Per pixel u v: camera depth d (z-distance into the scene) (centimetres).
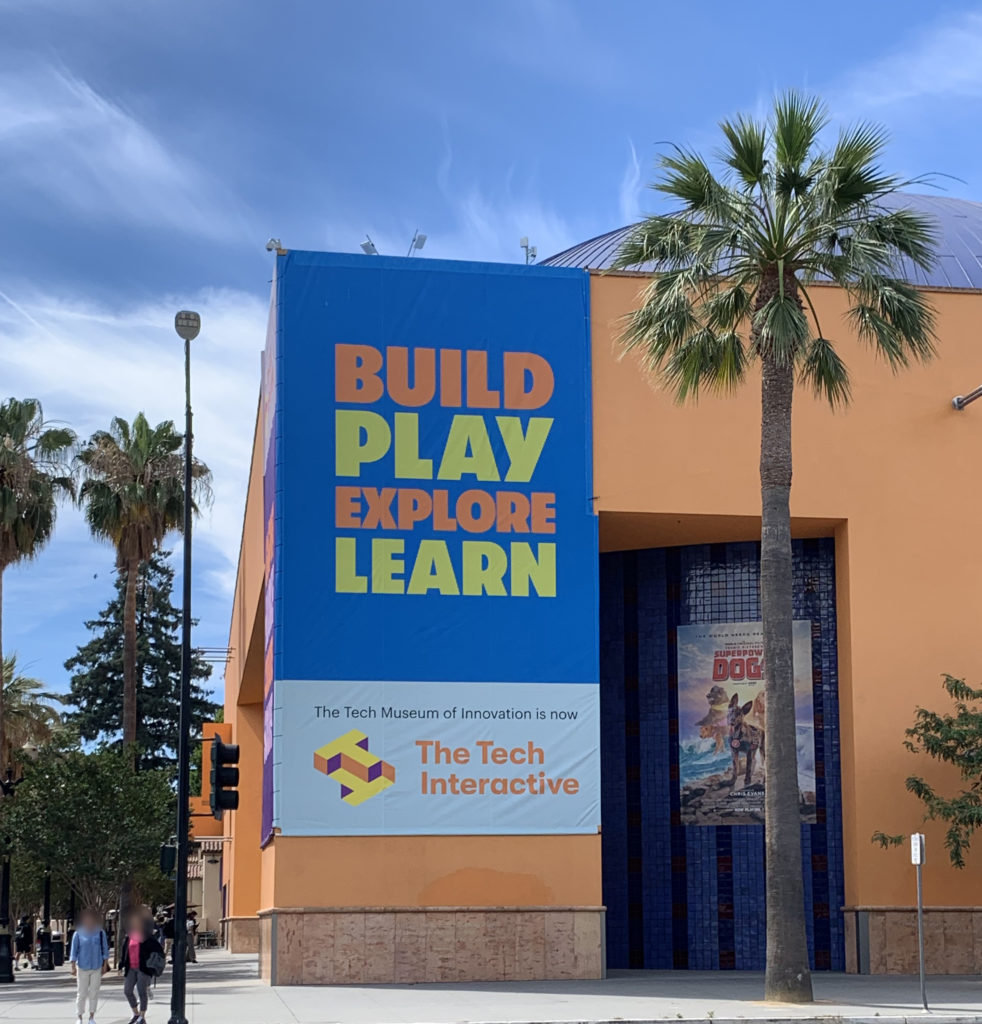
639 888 3086
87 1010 2392
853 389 3041
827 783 3030
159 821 3503
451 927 2677
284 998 2367
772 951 2202
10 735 5841
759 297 2389
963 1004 2155
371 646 2752
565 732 2781
